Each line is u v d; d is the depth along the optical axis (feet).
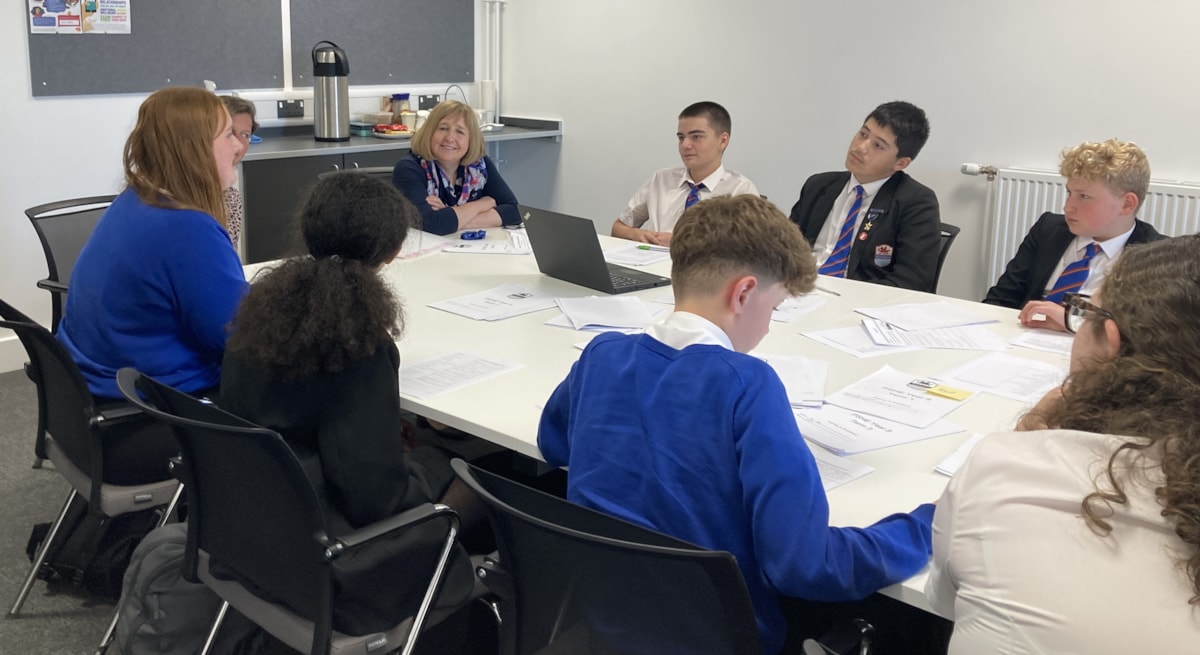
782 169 14.74
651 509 4.19
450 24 16.94
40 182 12.53
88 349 6.77
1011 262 9.91
